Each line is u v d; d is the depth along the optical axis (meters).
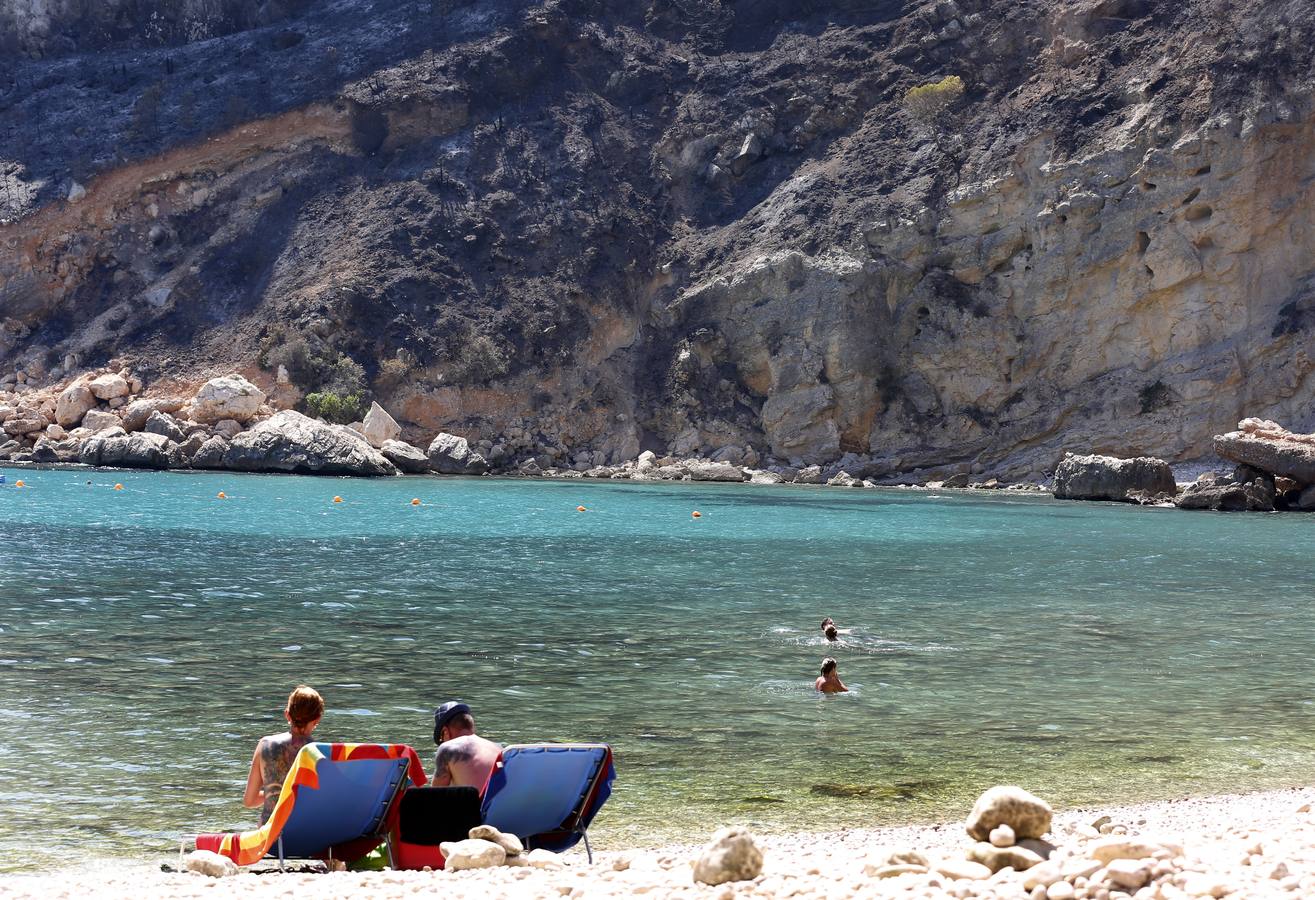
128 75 106.75
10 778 12.64
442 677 18.00
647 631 22.41
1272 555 38.84
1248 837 9.39
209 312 91.69
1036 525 49.66
